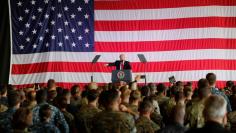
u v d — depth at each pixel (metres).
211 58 19.33
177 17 19.61
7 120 6.70
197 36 19.45
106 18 19.94
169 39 19.58
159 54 19.55
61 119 7.19
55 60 19.84
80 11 20.06
